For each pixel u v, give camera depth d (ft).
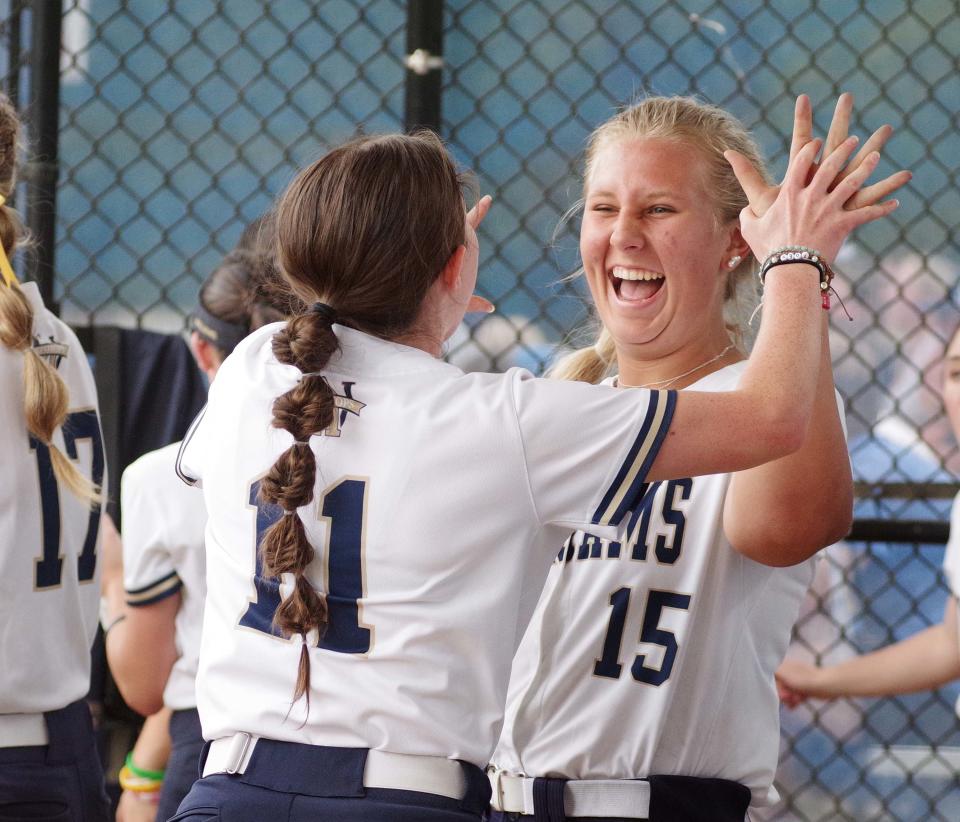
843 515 20.02
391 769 16.61
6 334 23.29
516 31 37.04
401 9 37.29
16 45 35.60
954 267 37.45
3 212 24.56
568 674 21.02
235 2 37.63
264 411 18.25
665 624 20.59
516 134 37.14
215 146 37.93
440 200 18.39
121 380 35.76
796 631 36.50
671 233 22.12
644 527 20.97
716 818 20.42
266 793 16.79
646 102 23.47
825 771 37.09
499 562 17.12
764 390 17.26
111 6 37.78
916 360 37.40
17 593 23.27
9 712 23.21
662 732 20.52
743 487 19.65
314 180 18.56
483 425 17.20
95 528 25.55
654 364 23.32
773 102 37.40
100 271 38.17
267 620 17.51
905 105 37.47
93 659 34.55
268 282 24.99
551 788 20.76
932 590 36.24
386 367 18.02
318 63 37.50
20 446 23.47
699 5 37.14
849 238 37.65
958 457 37.06
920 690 27.91
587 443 17.10
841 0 37.19
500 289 37.24
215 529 18.52
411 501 17.01
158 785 32.32
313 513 17.28
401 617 16.84
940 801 36.65
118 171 37.91
